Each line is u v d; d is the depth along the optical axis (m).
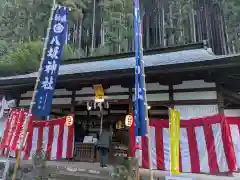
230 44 30.39
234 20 30.70
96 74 6.50
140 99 4.47
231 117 6.32
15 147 6.89
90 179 5.42
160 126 6.38
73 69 8.63
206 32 32.75
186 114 6.21
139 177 5.22
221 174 5.46
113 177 5.04
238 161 5.99
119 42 27.88
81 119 11.12
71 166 6.13
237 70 5.50
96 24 31.19
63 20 6.02
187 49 9.87
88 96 7.71
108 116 10.68
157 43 33.22
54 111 10.37
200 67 5.42
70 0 28.28
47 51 5.67
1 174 6.19
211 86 6.16
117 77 6.43
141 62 4.72
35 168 5.72
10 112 7.39
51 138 7.76
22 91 8.69
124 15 30.41
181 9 34.50
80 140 10.02
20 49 22.28
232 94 6.29
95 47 30.03
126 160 5.15
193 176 5.32
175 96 6.50
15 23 29.23
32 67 20.25
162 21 34.56
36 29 27.83
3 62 20.67
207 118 5.90
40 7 28.20
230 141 5.50
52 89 5.43
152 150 6.24
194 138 5.93
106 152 6.64
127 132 10.22
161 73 5.95
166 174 5.57
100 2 31.11
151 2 35.69
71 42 29.11
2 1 32.91
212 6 33.91
